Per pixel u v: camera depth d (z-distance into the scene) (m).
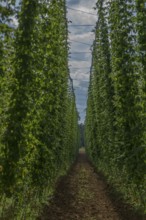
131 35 11.92
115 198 16.86
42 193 13.54
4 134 7.98
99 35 17.50
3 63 7.56
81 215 14.22
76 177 30.73
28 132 8.86
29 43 8.16
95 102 25.86
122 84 12.37
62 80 16.67
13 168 8.03
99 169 30.62
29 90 8.60
